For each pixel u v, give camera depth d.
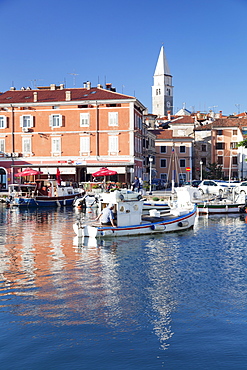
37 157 67.44
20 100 68.38
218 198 47.59
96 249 24.97
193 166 96.31
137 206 29.31
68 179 66.38
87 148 66.31
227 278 18.89
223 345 12.48
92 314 14.67
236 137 95.44
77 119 66.50
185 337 13.01
